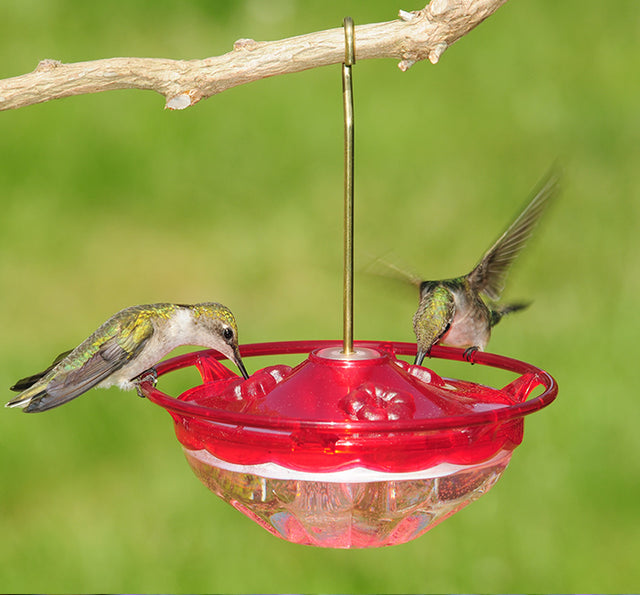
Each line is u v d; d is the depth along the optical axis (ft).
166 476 33.50
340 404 13.50
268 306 42.75
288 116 50.62
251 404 14.35
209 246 45.55
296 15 56.49
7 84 12.91
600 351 38.14
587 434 34.17
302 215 46.47
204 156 49.14
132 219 46.75
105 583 30.30
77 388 18.02
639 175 46.83
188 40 54.49
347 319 14.52
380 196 46.93
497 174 47.62
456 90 51.72
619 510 32.04
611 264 43.01
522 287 41.81
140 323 18.43
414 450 12.80
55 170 48.49
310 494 13.02
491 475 13.87
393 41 13.17
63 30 54.75
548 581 29.96
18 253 44.80
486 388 16.19
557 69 52.54
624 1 55.42
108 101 50.88
